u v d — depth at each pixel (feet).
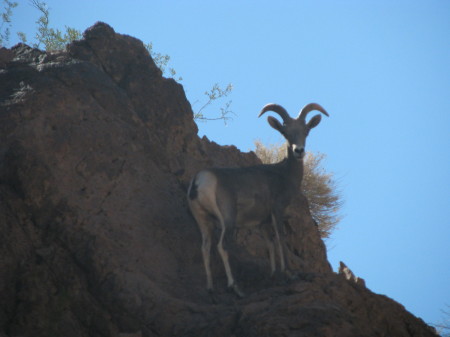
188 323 109.40
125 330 113.91
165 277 126.21
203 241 128.57
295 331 96.48
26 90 143.54
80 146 136.98
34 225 125.08
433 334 116.57
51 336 110.63
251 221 133.08
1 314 112.68
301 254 170.30
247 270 138.51
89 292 119.34
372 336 105.19
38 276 117.60
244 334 99.81
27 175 125.80
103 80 154.92
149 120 159.94
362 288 115.85
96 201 131.13
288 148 139.03
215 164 174.09
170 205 141.90
